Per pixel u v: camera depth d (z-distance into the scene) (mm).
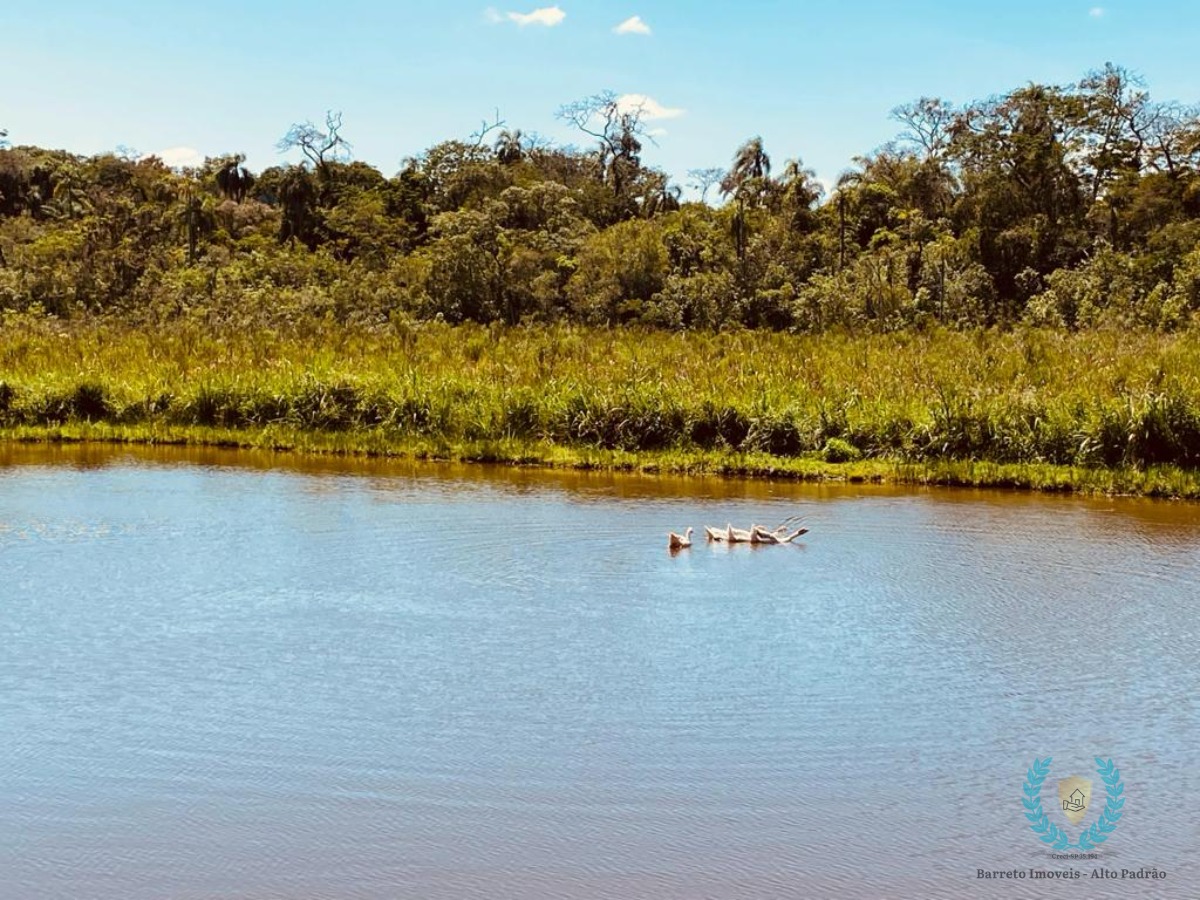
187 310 48250
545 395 25703
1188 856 8156
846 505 19594
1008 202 64875
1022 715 10445
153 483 21125
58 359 31172
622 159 83688
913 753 9672
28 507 18750
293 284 57250
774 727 10133
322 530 17141
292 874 7883
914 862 8055
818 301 50625
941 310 51438
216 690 10867
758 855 8117
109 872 7902
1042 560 15758
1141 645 12320
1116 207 65500
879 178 72062
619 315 53031
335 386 27031
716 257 58188
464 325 44156
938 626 12898
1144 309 43906
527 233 60375
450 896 7633
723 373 27188
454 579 14547
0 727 10039
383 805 8766
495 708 10492
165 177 85625
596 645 12133
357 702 10594
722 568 15195
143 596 13742
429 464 23906
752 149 67938
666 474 22875
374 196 74688
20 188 87812
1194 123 70062
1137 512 19172
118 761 9445
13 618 12891
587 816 8625
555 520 17969
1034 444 22453
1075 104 69000
